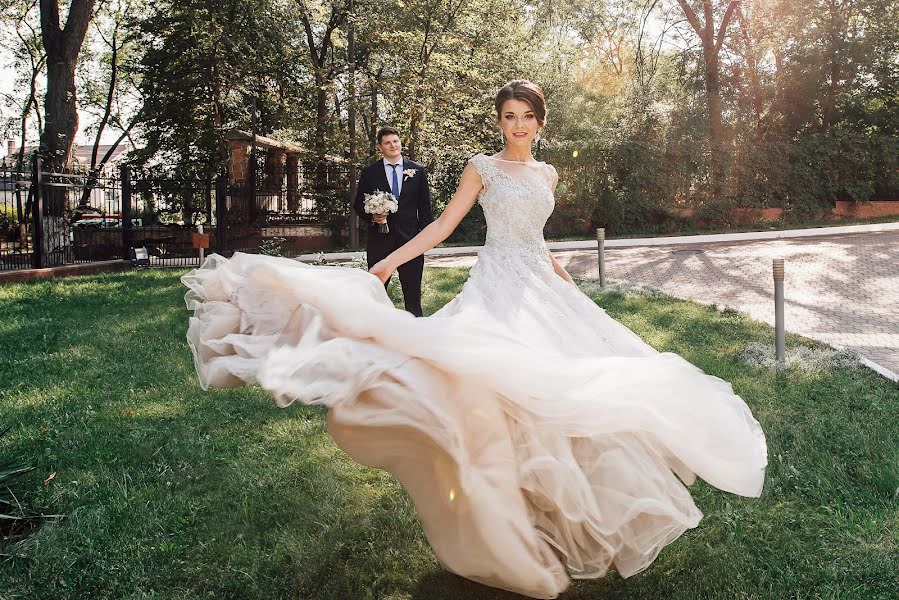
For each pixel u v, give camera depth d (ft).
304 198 75.72
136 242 60.29
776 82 90.43
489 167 10.64
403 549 10.69
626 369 8.94
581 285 37.99
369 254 26.89
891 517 11.28
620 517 8.53
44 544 10.84
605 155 82.28
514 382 8.33
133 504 12.25
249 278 9.00
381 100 77.15
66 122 61.46
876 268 42.86
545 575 8.43
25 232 58.85
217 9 67.87
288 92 75.61
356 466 13.79
